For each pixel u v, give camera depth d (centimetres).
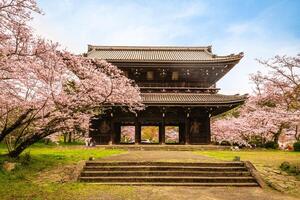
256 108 4216
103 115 3919
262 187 1569
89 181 1652
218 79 4216
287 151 3462
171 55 4444
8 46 1268
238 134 4372
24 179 1608
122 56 4328
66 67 1931
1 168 1686
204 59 3991
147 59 3906
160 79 4084
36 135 1914
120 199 1270
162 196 1343
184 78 4100
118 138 4303
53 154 2452
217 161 1958
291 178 1694
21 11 1141
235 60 3788
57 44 1552
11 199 1227
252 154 2822
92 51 4525
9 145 2041
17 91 1602
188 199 1298
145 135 8044
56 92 1808
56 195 1310
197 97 3881
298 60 2020
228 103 3653
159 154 2658
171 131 6900
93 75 2081
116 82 2050
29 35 1271
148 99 3747
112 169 1792
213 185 1608
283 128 4031
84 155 2445
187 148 3575
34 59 1534
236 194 1412
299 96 1989
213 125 4778
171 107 3816
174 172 1739
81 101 1902
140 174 1731
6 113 1753
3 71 1375
